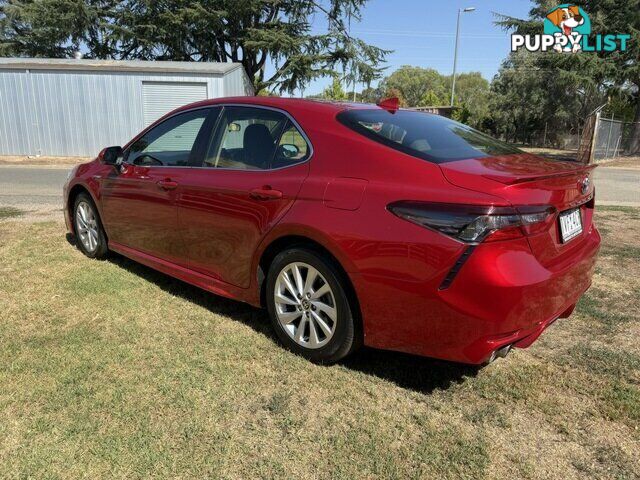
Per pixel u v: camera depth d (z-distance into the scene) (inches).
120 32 1216.8
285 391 111.1
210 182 141.6
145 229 167.5
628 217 307.0
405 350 107.5
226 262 140.9
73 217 208.8
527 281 97.0
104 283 172.2
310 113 130.0
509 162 116.4
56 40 1315.2
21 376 113.3
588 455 93.4
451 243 96.7
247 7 1188.5
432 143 121.3
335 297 115.7
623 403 107.8
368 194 109.0
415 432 98.6
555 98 1512.1
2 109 724.7
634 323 148.2
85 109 725.9
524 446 95.4
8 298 156.9
